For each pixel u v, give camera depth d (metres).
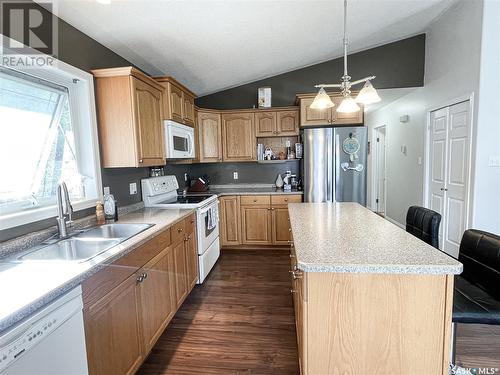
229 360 1.87
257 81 4.40
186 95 3.34
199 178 4.41
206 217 3.15
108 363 1.39
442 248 3.80
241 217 4.07
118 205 2.55
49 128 1.94
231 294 2.79
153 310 1.88
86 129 2.18
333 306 1.25
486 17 2.91
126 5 1.91
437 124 3.91
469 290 1.59
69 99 2.09
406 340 1.24
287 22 2.73
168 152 2.85
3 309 0.89
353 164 3.76
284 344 2.02
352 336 1.26
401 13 3.26
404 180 5.02
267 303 2.60
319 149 3.79
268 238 4.05
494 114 2.99
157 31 2.34
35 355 0.96
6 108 1.65
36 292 1.01
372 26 3.39
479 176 3.07
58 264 1.29
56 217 1.87
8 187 1.67
